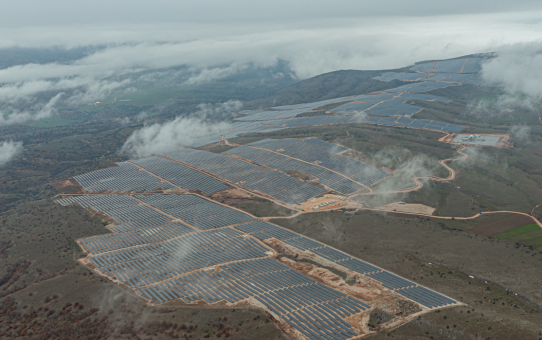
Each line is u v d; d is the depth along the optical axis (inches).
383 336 5944.9
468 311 6491.1
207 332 6033.5
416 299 6998.0
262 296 7101.4
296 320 6348.4
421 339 5836.6
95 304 6914.4
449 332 5940.0
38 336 6176.2
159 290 7327.8
